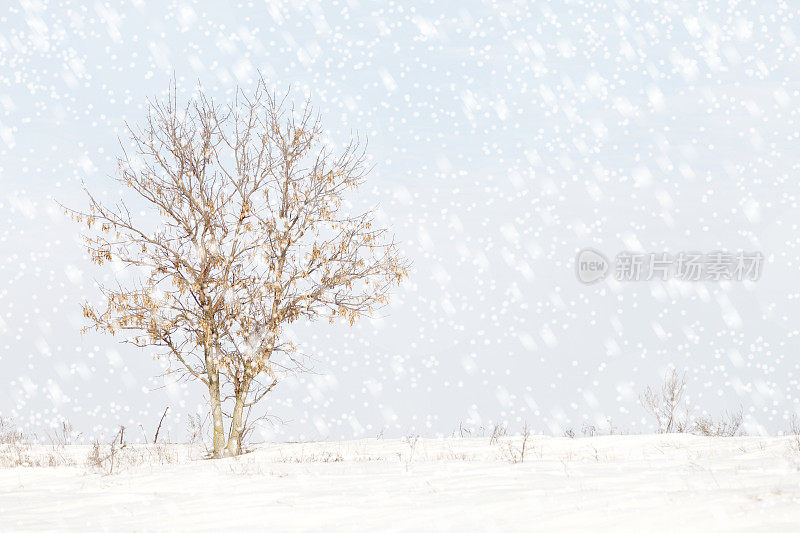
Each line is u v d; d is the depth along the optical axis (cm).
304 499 1376
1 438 3002
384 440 2891
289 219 2834
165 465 2316
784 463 1408
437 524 1084
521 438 2783
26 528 1252
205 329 2758
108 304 2719
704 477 1282
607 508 1042
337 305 2845
